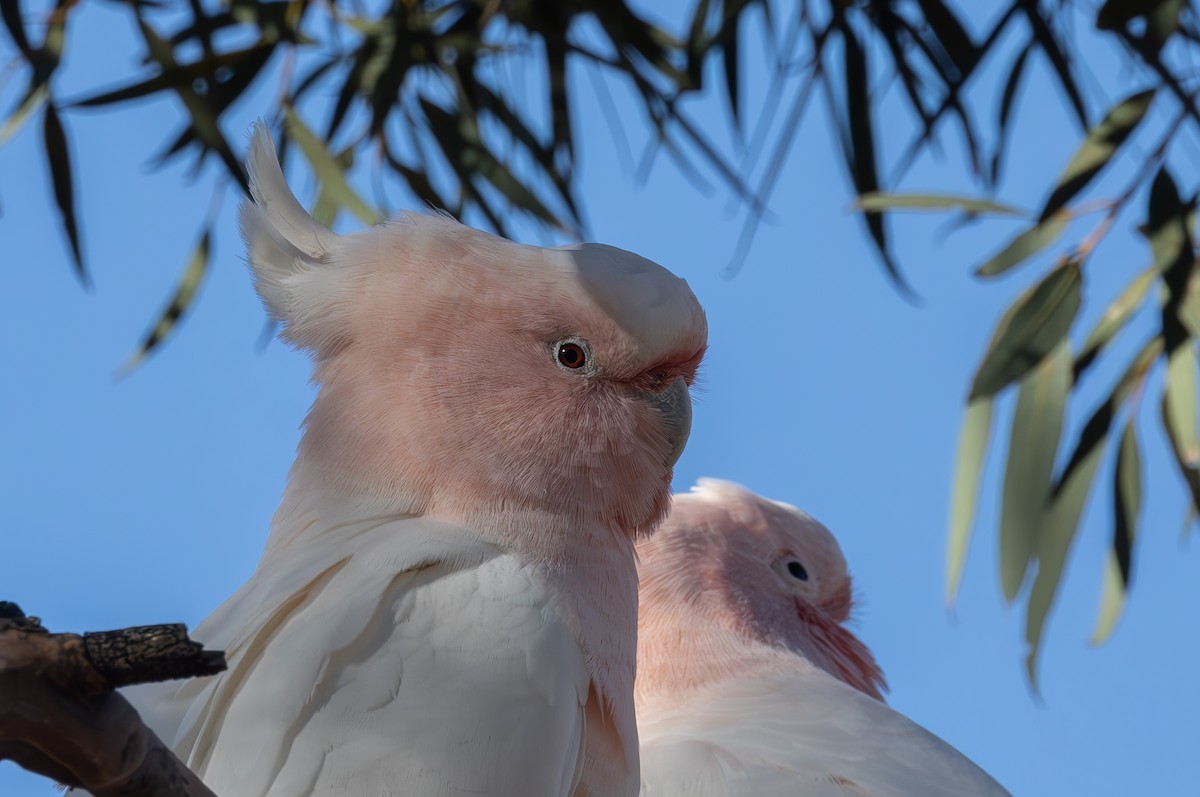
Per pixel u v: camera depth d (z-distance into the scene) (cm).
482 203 776
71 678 195
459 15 812
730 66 774
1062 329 632
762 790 471
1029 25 729
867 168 734
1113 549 682
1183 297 644
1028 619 645
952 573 618
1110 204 650
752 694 527
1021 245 644
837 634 600
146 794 206
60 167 715
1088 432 677
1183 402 644
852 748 497
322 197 671
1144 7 636
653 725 523
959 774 501
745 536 595
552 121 816
